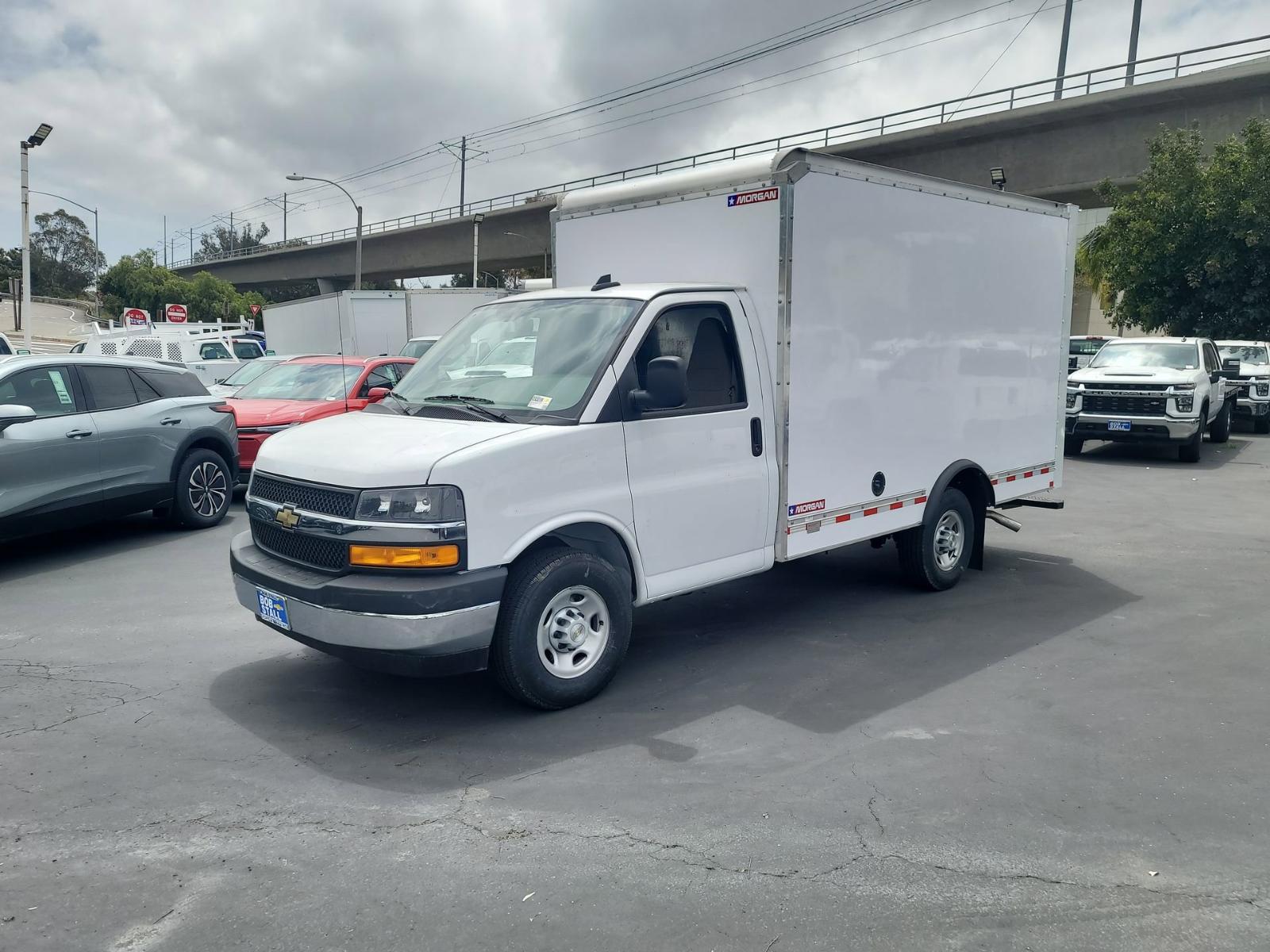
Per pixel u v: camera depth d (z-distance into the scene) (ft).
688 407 17.13
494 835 11.88
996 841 11.79
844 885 10.77
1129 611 22.18
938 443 22.26
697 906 10.36
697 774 13.62
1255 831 12.08
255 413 36.99
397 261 198.90
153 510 31.60
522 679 15.24
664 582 16.99
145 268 205.16
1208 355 53.01
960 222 22.15
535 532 14.97
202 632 20.47
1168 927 10.07
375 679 17.54
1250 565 26.71
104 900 10.43
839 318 19.04
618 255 20.68
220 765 13.88
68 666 18.30
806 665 18.42
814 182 18.06
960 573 24.17
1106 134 94.53
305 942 9.72
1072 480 42.91
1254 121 77.46
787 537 18.66
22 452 25.68
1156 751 14.48
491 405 16.51
